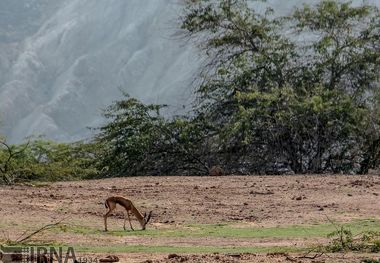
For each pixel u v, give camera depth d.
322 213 48.88
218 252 34.38
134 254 33.69
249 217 48.03
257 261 31.22
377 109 92.56
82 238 39.38
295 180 65.75
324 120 91.81
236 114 92.31
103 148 95.19
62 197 54.97
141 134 94.75
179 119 96.69
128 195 56.56
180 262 30.95
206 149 94.38
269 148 92.62
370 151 92.94
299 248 35.59
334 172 93.19
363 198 54.56
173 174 94.50
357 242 35.97
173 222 46.44
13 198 53.81
